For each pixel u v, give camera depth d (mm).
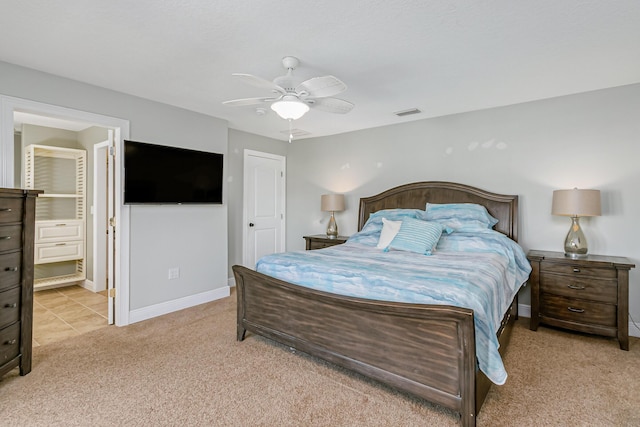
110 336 2873
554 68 2570
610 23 1925
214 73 2686
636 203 2912
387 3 1737
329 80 2025
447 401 1686
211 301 3936
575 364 2379
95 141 4430
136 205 3256
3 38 2131
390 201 4195
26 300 2205
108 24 1964
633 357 2492
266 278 2461
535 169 3371
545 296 2988
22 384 2084
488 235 3154
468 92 3107
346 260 2596
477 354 1668
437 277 1990
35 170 4371
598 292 2754
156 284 3418
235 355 2500
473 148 3717
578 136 3156
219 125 4023
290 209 5438
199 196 3738
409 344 1818
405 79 2779
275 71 2629
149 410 1825
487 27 1975
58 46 2240
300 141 5305
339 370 2271
